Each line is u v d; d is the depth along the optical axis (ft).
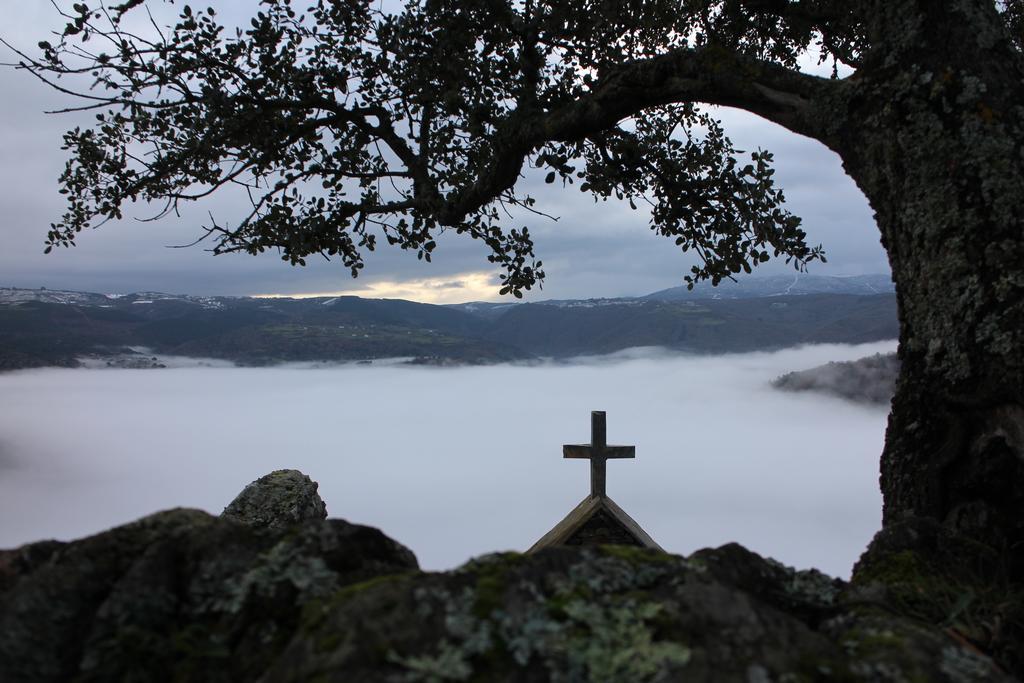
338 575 6.15
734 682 4.89
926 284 11.10
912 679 5.08
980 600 8.32
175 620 5.86
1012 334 10.09
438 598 5.33
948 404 10.78
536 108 18.74
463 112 22.30
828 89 12.23
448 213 22.88
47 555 6.88
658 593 5.70
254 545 6.42
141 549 6.33
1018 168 10.52
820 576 7.19
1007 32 11.58
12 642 5.43
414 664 4.77
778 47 24.23
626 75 14.82
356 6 22.81
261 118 22.12
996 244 10.40
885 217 11.84
